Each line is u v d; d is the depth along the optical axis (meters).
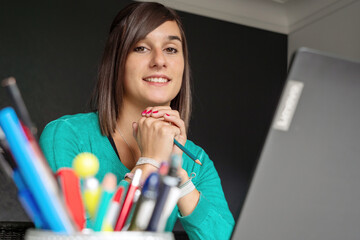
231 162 4.57
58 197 0.38
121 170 1.11
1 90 3.79
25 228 1.34
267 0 4.69
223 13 4.70
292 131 0.48
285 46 5.00
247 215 0.49
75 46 4.10
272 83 4.89
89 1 4.20
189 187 0.87
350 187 0.52
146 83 1.08
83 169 0.44
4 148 0.38
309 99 0.48
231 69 4.71
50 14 4.07
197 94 4.49
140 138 0.80
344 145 0.51
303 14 4.73
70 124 1.12
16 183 0.39
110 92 1.13
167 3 4.41
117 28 1.11
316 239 0.53
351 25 4.11
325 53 0.46
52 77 3.98
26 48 3.95
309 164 0.50
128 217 0.48
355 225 0.54
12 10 3.96
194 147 1.27
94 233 0.38
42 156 0.39
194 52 4.54
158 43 1.07
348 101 0.49
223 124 4.58
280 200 0.50
